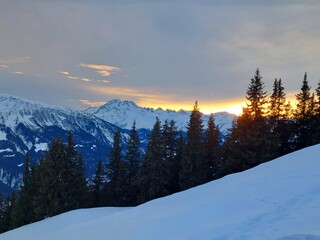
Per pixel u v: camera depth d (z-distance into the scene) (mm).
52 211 42812
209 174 47250
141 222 15992
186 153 45125
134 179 50344
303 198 12672
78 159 48438
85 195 48406
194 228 12008
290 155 23953
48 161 44875
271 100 45125
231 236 9898
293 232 8742
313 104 43281
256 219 11016
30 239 23781
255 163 39156
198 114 46656
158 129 47406
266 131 40438
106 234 16281
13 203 57438
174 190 48719
